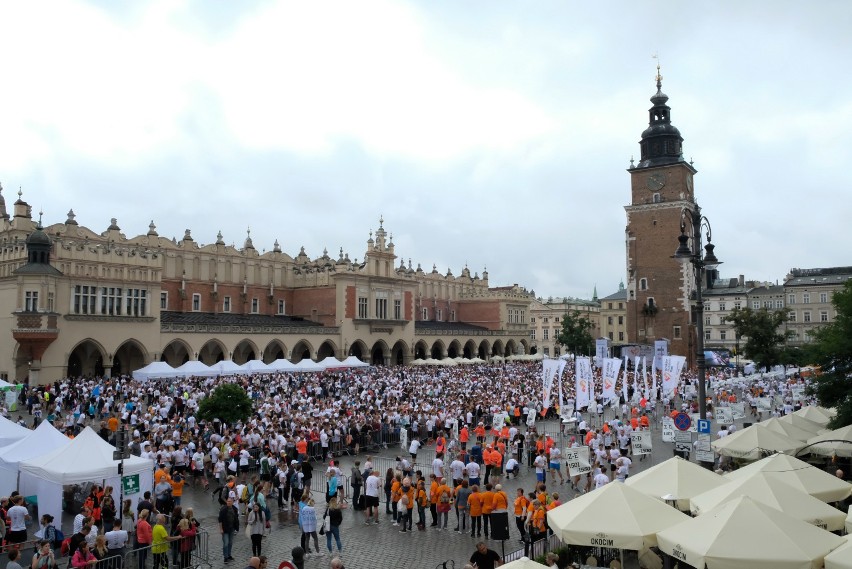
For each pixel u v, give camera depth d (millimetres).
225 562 19953
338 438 35656
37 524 22672
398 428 39250
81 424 39375
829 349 29797
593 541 15188
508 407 45531
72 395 48188
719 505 15062
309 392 53219
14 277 57594
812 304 113125
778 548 13117
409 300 95188
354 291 86500
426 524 24172
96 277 60781
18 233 65625
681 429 24688
